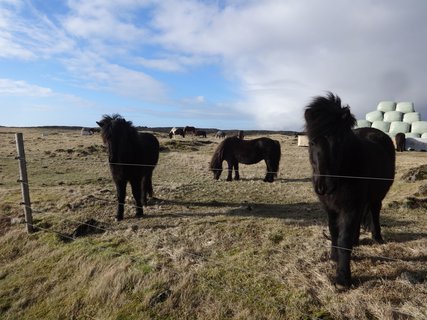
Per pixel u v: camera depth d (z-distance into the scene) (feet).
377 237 19.25
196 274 16.52
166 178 48.16
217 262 17.56
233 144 44.32
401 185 34.30
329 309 13.17
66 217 25.91
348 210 14.30
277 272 16.14
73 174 54.29
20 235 24.35
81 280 18.25
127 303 15.79
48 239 23.12
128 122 26.13
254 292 14.84
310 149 14.01
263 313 13.55
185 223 23.80
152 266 17.69
